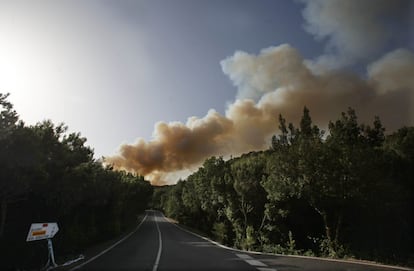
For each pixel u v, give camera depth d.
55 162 15.34
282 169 19.53
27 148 11.57
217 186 32.56
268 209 25.19
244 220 30.58
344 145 18.45
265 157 30.14
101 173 23.70
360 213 20.20
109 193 27.16
